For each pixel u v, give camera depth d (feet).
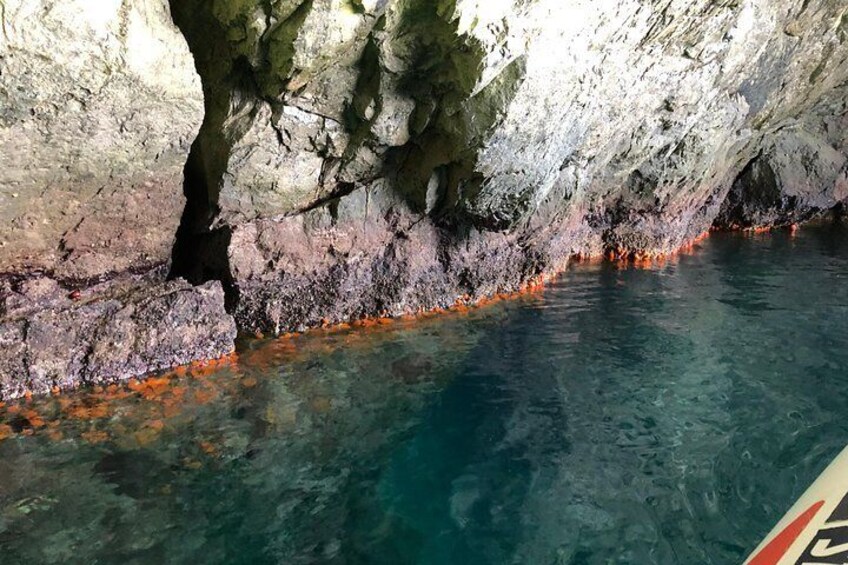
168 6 16.72
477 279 26.13
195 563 12.19
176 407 17.04
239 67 19.24
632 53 24.61
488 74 18.93
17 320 16.84
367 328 23.17
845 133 44.27
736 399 19.66
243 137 19.62
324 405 17.90
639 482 15.52
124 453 15.06
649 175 32.99
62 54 14.75
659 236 35.60
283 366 19.83
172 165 18.42
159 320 18.60
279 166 20.70
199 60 19.69
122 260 19.21
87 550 12.23
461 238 24.90
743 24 27.40
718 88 31.22
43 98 15.03
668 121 30.30
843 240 41.70
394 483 14.97
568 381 20.36
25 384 16.81
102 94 15.87
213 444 15.70
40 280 17.76
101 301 18.29
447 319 24.58
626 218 34.55
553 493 14.94
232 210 20.77
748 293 30.04
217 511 13.58
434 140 21.81
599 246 34.99
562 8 19.20
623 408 18.93
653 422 18.22
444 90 20.22
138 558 12.16
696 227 40.47
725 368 21.80
